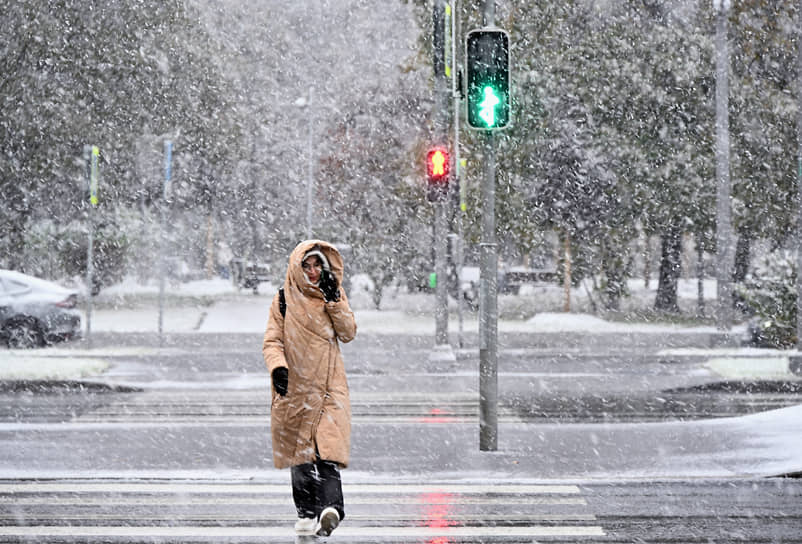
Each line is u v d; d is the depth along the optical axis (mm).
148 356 43125
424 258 82875
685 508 15766
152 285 92000
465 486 17500
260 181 93875
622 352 46219
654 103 65875
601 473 18469
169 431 23828
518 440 22047
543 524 14758
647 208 67062
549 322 63656
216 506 16047
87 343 46000
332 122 93062
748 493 16859
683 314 75750
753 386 34125
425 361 41969
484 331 20797
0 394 31562
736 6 65812
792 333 46438
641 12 67812
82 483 17781
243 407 28547
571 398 30969
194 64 83562
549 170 66500
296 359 13523
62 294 46875
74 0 68438
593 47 65938
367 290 90750
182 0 82062
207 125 86062
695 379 36281
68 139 70375
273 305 13953
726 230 50906
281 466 13648
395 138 87062
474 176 67562
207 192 92812
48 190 75062
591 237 69250
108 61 72250
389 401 29906
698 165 65750
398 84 88000
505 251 90562
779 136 65000
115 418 26125
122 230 78625
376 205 82812
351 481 17906
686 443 21422
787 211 65188
